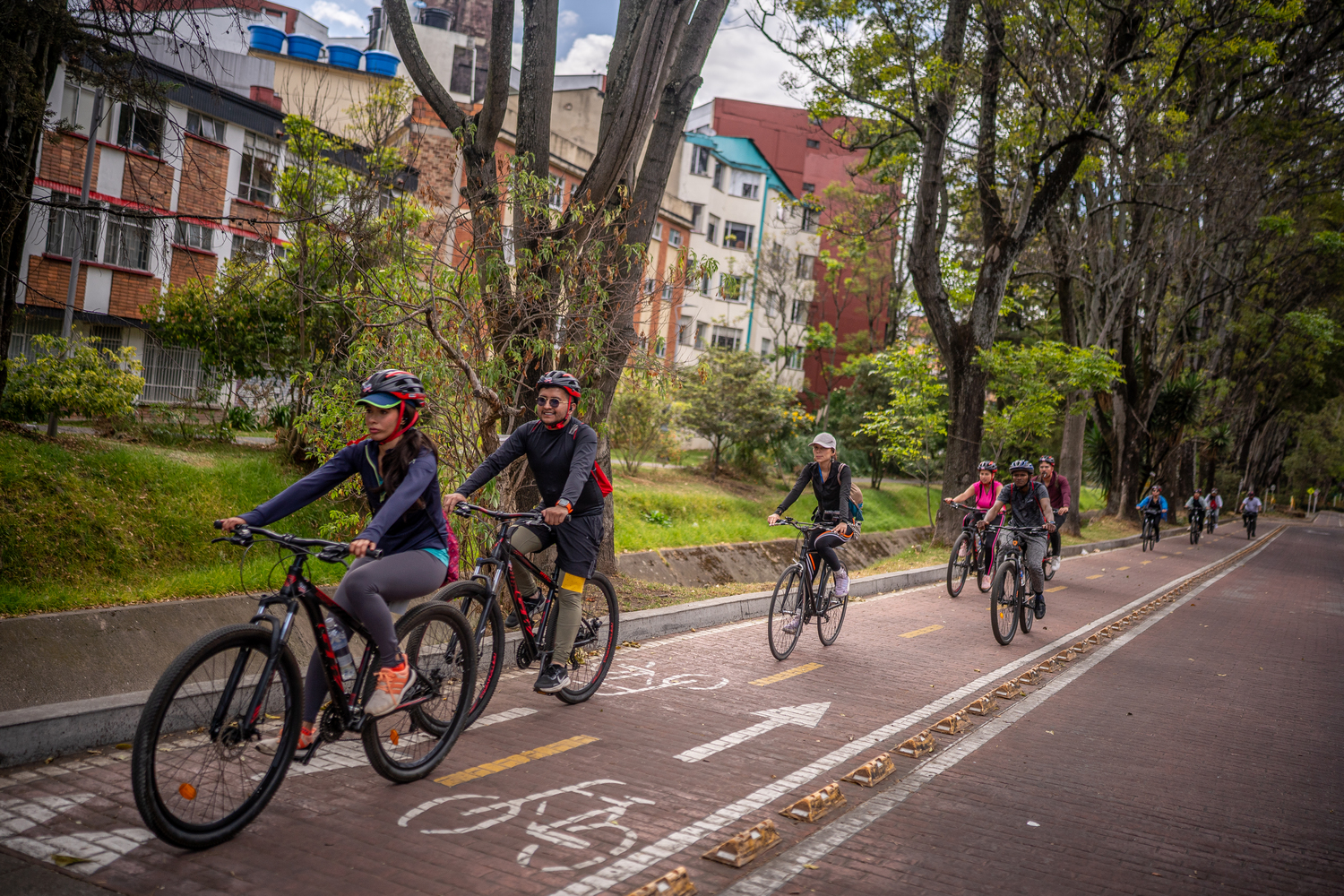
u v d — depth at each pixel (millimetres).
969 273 26953
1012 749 6062
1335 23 23812
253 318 13367
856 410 38938
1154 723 7125
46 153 18578
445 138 23969
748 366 28578
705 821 4418
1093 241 27172
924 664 8578
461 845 3916
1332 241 30734
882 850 4211
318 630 4098
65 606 6836
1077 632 11320
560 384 5613
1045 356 22609
